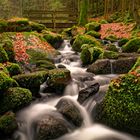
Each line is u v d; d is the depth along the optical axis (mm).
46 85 3873
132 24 9695
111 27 10164
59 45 7004
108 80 4340
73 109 3199
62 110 3207
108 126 3082
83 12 11875
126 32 9047
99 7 16438
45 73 3891
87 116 3279
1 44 4809
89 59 5469
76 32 9406
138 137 2916
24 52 5445
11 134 2918
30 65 5070
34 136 2963
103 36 9031
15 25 6828
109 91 3182
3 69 3787
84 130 3104
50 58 5668
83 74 4727
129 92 3018
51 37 6738
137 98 2945
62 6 19734
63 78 3984
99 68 4758
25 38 6102
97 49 5613
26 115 3205
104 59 5000
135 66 3762
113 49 6316
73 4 17172
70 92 3924
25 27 6957
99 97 3385
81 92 3537
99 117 3168
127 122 2922
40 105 3492
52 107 3436
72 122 3107
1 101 3221
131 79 3090
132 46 6227
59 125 2959
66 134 2955
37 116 3145
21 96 3242
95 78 4496
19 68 4223
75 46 6770
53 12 12656
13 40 5875
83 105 3404
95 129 3121
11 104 3164
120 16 12984
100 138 2963
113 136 2998
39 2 19672
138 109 2883
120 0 14109
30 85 3688
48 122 2967
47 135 2865
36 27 7602
